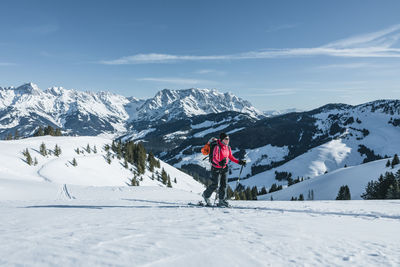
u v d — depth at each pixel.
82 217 5.28
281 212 6.57
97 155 116.81
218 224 4.68
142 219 5.10
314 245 3.53
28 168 83.44
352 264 2.88
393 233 4.50
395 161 129.00
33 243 3.06
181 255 2.85
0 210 6.34
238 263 2.74
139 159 128.50
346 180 130.62
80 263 2.49
